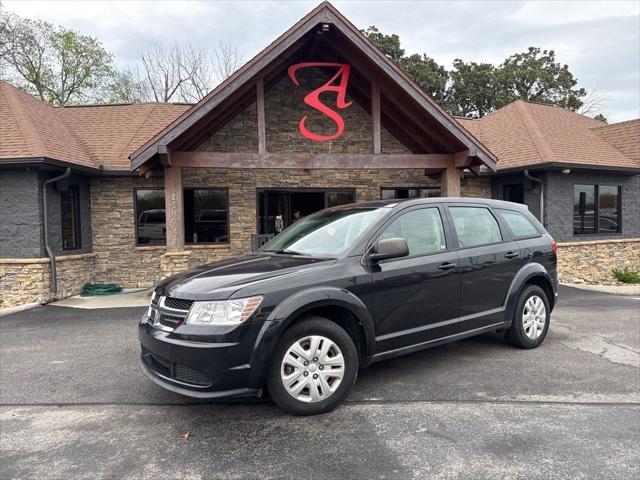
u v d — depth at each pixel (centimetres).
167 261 924
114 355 546
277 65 1007
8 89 1140
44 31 2870
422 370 475
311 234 476
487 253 495
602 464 293
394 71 934
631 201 1346
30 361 527
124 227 1157
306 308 365
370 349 402
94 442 331
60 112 1334
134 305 893
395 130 1246
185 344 340
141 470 293
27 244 941
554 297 574
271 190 1234
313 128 1240
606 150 1355
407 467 291
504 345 566
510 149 1337
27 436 342
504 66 3434
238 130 1195
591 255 1270
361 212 471
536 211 1230
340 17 907
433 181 1305
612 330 645
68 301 960
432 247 460
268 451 314
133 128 1274
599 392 413
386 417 364
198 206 1195
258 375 344
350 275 393
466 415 366
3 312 834
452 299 460
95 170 1070
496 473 283
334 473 286
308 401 366
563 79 3400
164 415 377
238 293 348
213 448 320
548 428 343
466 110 3338
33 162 895
